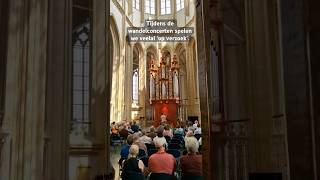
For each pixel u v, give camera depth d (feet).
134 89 102.32
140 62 104.42
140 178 18.21
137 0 106.42
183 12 106.93
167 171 18.38
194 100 99.96
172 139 41.45
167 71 101.60
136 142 29.12
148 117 101.81
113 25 88.28
